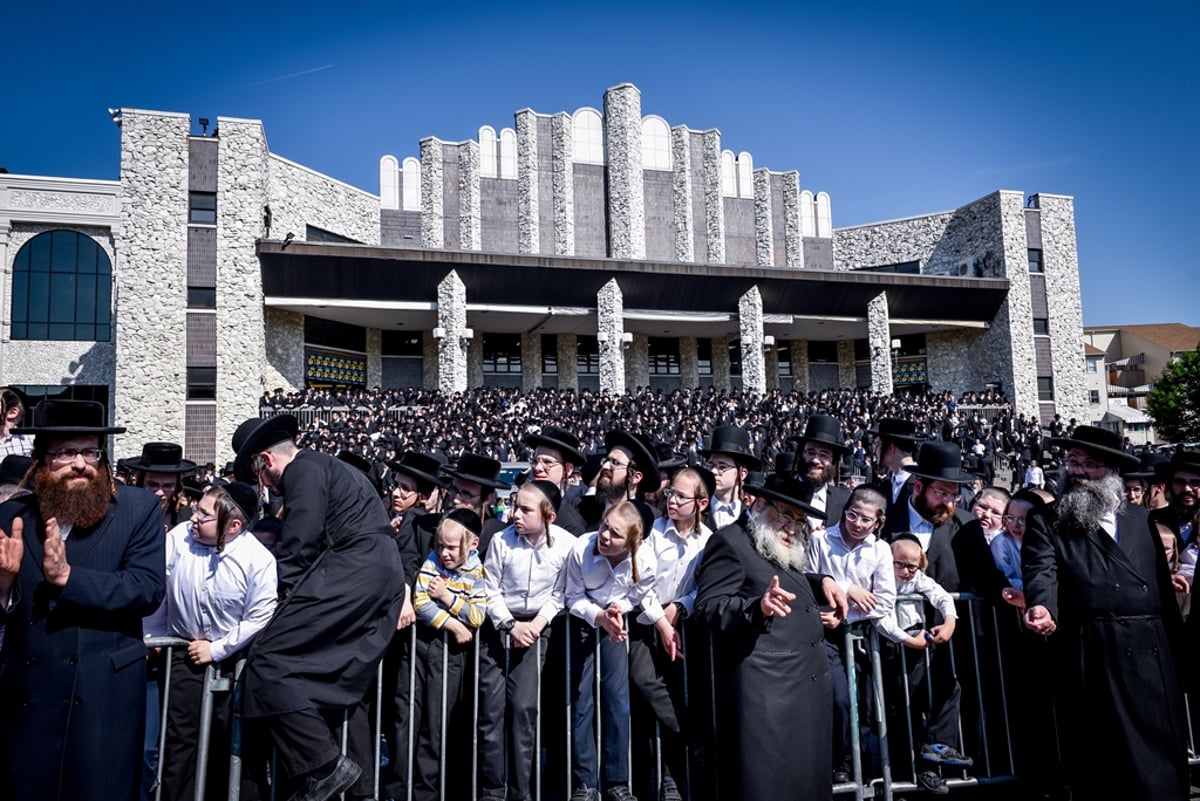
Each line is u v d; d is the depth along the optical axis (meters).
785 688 4.04
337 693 3.82
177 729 4.14
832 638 4.89
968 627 5.20
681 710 4.77
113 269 31.72
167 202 30.14
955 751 4.86
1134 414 60.22
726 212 44.72
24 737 3.24
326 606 3.83
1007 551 5.50
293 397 29.55
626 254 40.88
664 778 4.66
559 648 4.88
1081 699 4.27
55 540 3.21
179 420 29.47
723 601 4.09
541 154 41.88
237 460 4.17
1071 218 42.66
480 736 4.57
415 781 4.49
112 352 31.52
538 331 41.09
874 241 47.16
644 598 4.55
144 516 3.65
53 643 3.31
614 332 35.91
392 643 4.62
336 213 37.41
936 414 31.88
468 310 35.28
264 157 31.83
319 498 3.93
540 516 4.63
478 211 40.19
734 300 38.34
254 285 30.91
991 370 42.00
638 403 30.14
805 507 4.14
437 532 4.57
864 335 44.38
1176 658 4.30
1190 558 5.41
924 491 5.52
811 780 3.99
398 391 33.41
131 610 3.46
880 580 4.70
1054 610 4.34
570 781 4.53
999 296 41.03
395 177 40.66
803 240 47.34
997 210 41.59
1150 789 4.00
